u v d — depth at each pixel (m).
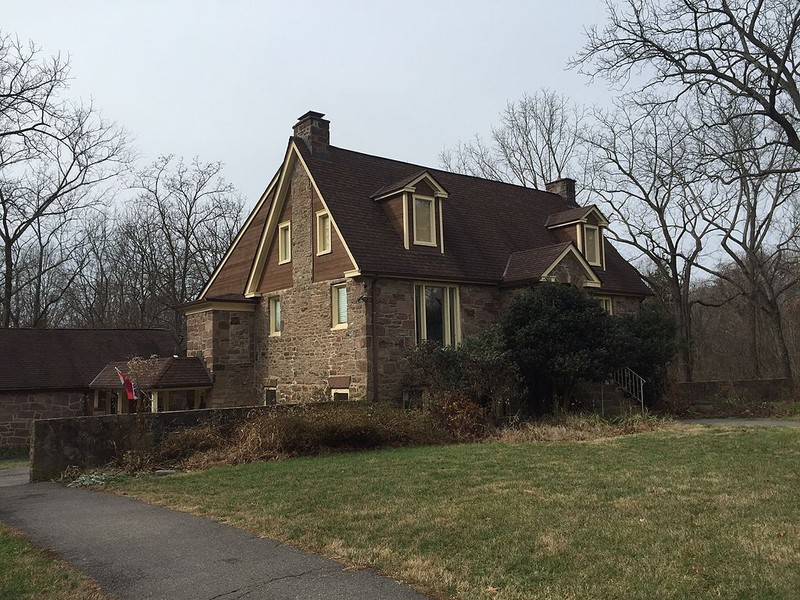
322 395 18.72
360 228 18.81
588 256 24.39
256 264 22.03
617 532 6.64
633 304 24.84
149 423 13.14
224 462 12.28
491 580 5.43
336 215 18.73
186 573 5.90
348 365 18.16
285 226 21.25
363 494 8.84
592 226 24.50
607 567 5.62
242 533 7.20
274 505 8.39
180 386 20.55
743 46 18.89
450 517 7.42
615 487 8.90
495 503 8.05
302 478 10.23
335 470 10.84
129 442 12.81
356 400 16.59
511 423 16.45
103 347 26.69
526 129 41.00
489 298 20.55
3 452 22.78
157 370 20.75
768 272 33.97
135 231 41.38
